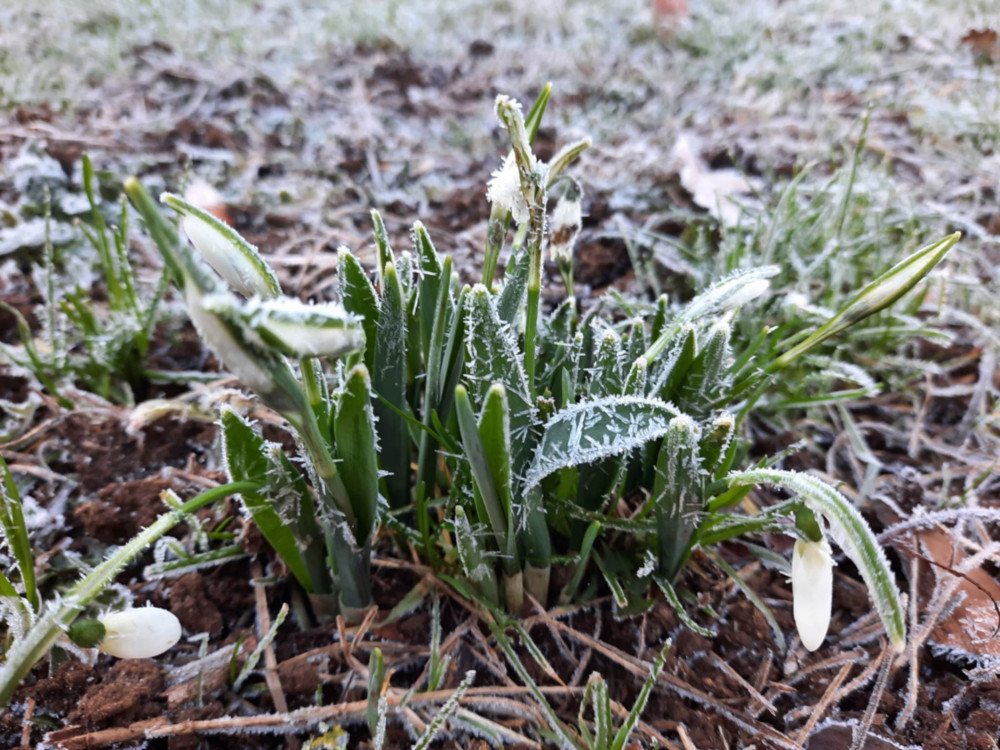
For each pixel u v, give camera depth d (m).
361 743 0.18
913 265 0.17
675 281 0.37
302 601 0.22
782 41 0.74
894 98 0.59
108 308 0.34
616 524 0.20
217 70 0.61
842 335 0.31
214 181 0.45
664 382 0.20
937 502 0.27
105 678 0.19
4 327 0.32
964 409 0.31
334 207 0.44
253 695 0.19
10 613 0.18
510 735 0.18
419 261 0.21
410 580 0.22
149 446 0.27
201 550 0.23
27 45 0.62
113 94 0.57
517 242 0.21
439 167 0.50
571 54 0.71
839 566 0.24
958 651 0.21
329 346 0.13
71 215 0.40
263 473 0.18
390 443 0.20
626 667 0.20
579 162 0.48
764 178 0.47
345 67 0.67
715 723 0.19
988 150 0.49
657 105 0.61
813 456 0.29
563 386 0.19
